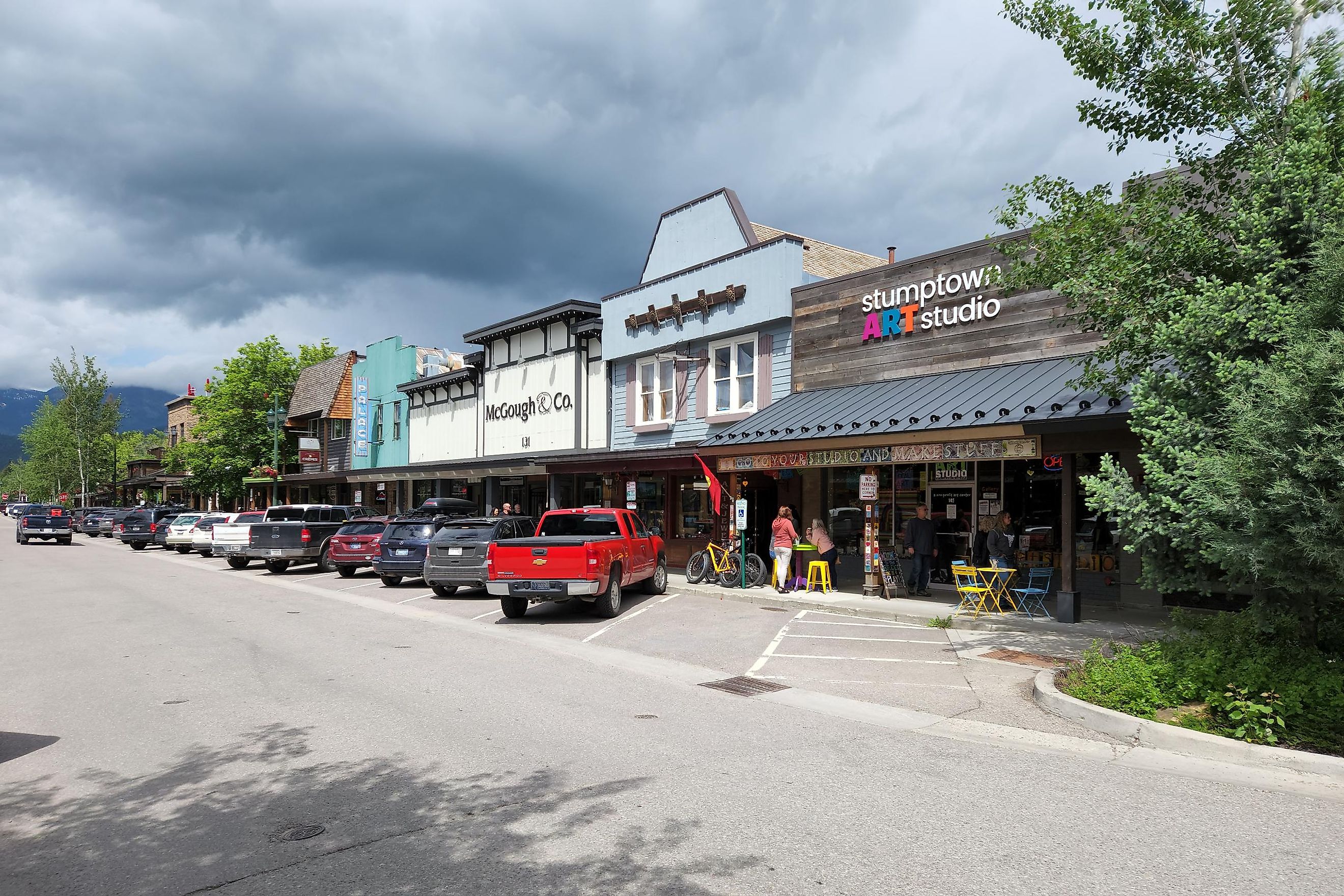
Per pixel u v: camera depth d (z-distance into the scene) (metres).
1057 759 6.23
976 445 13.16
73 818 4.98
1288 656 7.11
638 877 4.14
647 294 23.28
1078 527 15.25
